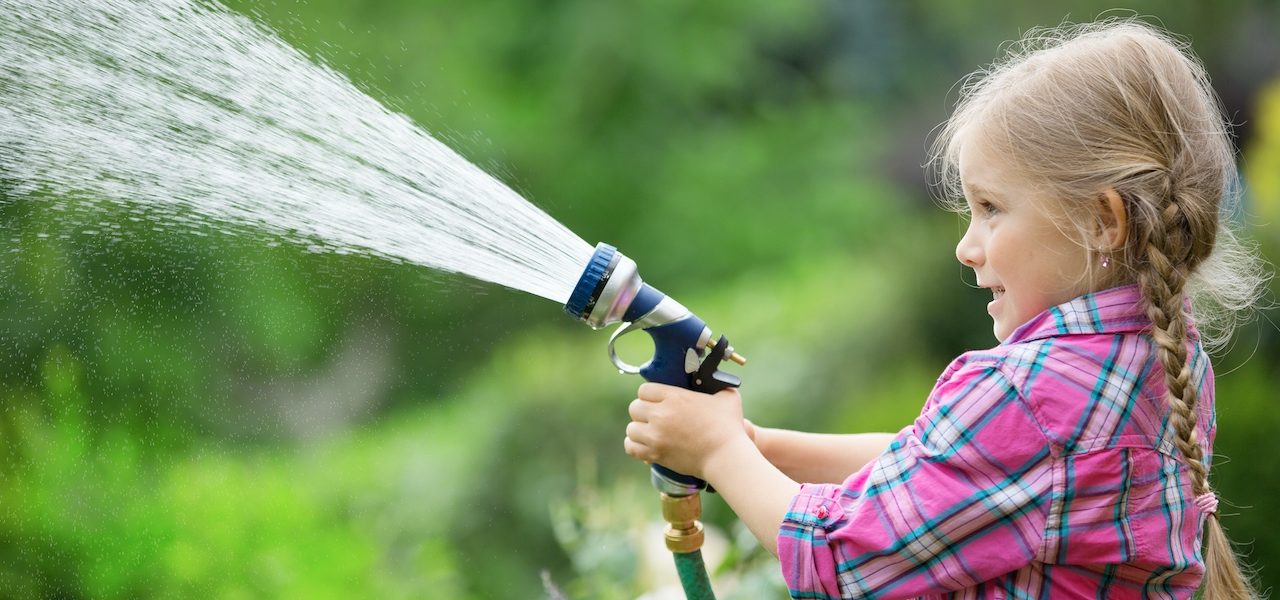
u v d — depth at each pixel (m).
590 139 11.73
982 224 2.21
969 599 2.11
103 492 4.50
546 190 11.51
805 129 12.56
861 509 2.11
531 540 5.96
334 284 6.24
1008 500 2.04
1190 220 2.10
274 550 4.38
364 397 6.41
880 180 12.77
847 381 6.86
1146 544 2.06
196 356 5.21
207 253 5.29
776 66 13.77
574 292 2.22
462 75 10.73
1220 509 4.87
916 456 2.11
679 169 11.94
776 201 12.06
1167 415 2.11
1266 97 9.60
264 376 5.67
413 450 6.31
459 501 6.02
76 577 4.27
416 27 10.71
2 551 4.28
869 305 7.36
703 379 2.29
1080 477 2.03
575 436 6.11
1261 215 6.62
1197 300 2.62
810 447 2.66
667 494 2.37
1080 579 2.07
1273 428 4.89
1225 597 2.21
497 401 6.34
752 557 3.55
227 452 5.18
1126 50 2.16
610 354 2.31
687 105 12.29
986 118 2.20
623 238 11.86
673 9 11.85
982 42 13.95
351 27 10.18
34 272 4.66
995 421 2.06
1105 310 2.10
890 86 14.24
